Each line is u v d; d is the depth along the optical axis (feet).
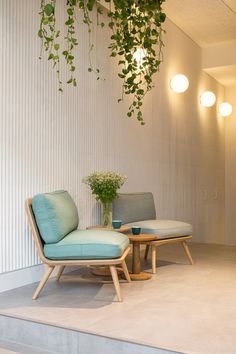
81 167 12.19
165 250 15.52
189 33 19.01
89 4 9.46
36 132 10.46
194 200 20.25
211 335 6.59
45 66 10.80
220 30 18.58
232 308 8.11
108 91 13.52
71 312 7.81
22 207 10.01
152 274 11.34
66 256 8.71
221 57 20.57
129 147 14.71
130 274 11.07
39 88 10.58
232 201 24.68
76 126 11.99
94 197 12.80
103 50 13.28
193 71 20.08
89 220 12.57
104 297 8.93
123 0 8.87
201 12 16.46
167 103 17.47
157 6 9.18
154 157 16.42
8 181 9.59
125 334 6.62
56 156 11.17
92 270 11.44
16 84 9.83
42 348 7.27
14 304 8.37
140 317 7.50
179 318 7.46
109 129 13.56
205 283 10.24
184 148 19.12
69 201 10.44
